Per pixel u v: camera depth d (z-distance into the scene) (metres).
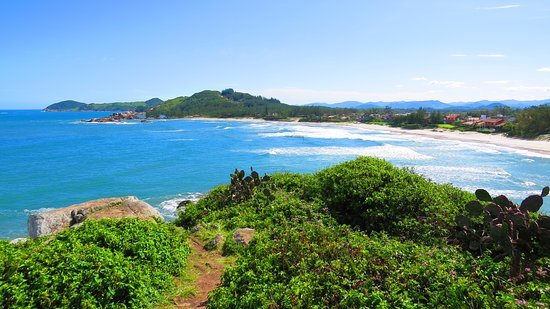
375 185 11.52
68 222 15.47
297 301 5.80
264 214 12.56
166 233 10.30
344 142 80.75
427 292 5.68
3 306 6.05
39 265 6.82
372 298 5.52
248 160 54.84
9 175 43.09
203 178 42.19
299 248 7.64
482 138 88.81
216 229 12.50
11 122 170.38
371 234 9.84
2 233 24.08
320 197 12.75
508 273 6.29
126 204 17.09
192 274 9.02
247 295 6.27
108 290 6.79
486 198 8.67
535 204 7.96
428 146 72.38
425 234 8.96
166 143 80.56
